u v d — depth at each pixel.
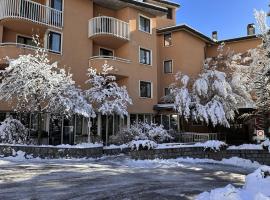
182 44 29.80
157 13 28.27
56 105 17.64
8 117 18.80
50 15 21.77
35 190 9.25
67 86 18.20
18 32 21.94
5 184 10.02
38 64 17.55
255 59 21.03
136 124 23.86
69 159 16.88
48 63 19.97
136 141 17.84
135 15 26.86
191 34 30.95
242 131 28.34
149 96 27.31
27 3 20.53
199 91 24.84
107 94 20.89
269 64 19.28
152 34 28.34
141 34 27.19
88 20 24.44
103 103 20.89
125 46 26.08
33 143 18.48
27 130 18.97
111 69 22.47
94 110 21.19
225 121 24.00
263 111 21.53
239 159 18.09
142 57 27.19
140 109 26.03
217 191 8.06
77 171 12.95
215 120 23.73
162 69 30.92
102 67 22.78
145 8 27.09
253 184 8.26
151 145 17.70
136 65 26.20
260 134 21.73
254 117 24.34
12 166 13.67
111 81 23.88
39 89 17.28
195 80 26.05
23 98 17.31
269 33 20.19
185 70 29.61
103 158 18.02
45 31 21.80
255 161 17.94
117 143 22.09
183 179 11.88
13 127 18.09
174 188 10.02
